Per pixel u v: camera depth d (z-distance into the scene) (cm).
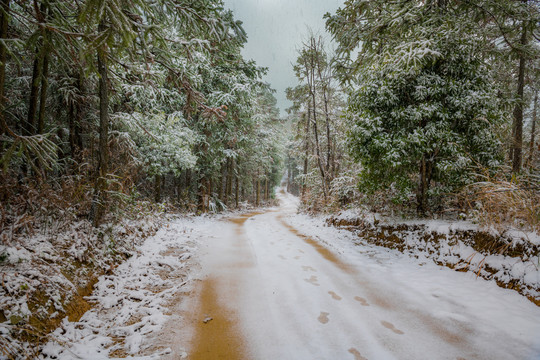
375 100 644
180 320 320
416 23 686
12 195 400
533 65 936
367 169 725
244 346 269
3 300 250
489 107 555
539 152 710
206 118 689
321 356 250
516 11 631
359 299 381
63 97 777
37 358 231
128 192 702
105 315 324
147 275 452
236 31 492
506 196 450
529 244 381
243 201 2705
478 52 590
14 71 779
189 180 1568
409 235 618
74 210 490
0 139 324
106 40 312
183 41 506
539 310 319
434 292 391
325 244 744
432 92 580
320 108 1675
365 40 801
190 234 830
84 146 866
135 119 802
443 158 607
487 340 272
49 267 329
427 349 261
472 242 470
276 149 2898
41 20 356
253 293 403
